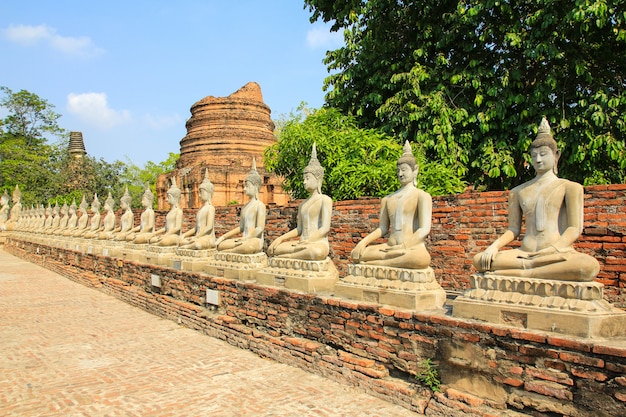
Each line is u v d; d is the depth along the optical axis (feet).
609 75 44.42
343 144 46.68
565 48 42.83
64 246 75.00
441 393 20.08
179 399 22.34
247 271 33.68
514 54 46.19
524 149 43.75
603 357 15.74
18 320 39.68
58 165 176.86
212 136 123.24
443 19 47.21
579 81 44.65
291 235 31.42
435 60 49.65
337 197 45.73
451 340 20.01
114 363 27.96
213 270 36.68
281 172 55.16
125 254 53.31
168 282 41.50
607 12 37.91
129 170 203.51
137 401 22.15
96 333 35.29
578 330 16.85
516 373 17.87
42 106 205.57
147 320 40.01
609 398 15.56
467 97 47.93
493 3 42.14
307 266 28.96
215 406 21.49
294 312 27.94
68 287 58.29
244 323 32.19
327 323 25.70
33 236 98.22
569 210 19.33
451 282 32.73
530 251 19.76
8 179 168.35
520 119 44.11
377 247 25.20
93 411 21.09
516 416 17.62
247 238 35.04
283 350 27.96
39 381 24.89
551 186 19.88
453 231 32.76
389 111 49.21
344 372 24.20
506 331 18.19
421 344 21.16
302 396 22.57
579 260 17.71
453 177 43.70
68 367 27.22
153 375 25.77
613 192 25.79
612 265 25.59
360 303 24.03
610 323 17.06
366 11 52.26
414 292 22.31
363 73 53.83
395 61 52.90
